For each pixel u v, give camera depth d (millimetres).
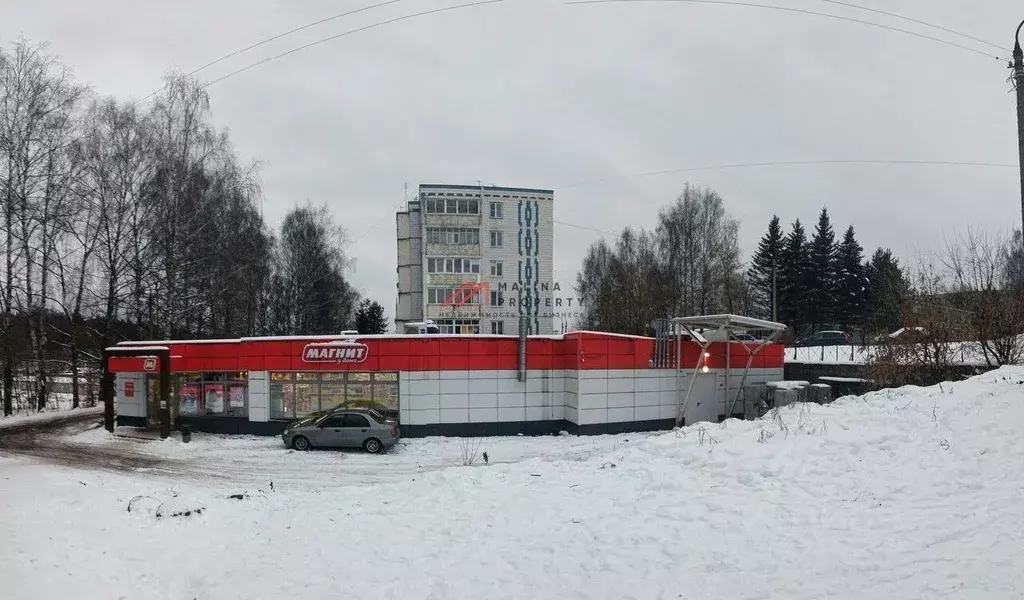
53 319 33781
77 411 31094
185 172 30984
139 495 10828
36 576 7039
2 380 32125
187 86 31609
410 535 8305
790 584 6059
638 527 7941
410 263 52438
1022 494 7473
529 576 6855
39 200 29469
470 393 24516
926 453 9305
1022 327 20109
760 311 58031
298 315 46469
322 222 47719
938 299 22781
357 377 24484
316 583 7027
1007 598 5270
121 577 7328
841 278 61344
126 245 30203
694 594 6082
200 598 6863
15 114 28922
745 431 11609
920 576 5867
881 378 23594
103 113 29766
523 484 10258
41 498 10102
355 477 16969
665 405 26438
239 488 15031
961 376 21625
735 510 8148
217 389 25484
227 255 33250
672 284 46312
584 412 24281
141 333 32531
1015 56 13562
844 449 9914
